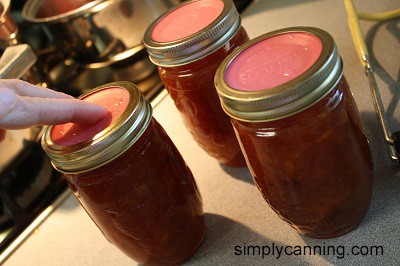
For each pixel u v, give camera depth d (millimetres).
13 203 518
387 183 387
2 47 573
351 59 509
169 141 390
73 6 729
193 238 398
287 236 391
